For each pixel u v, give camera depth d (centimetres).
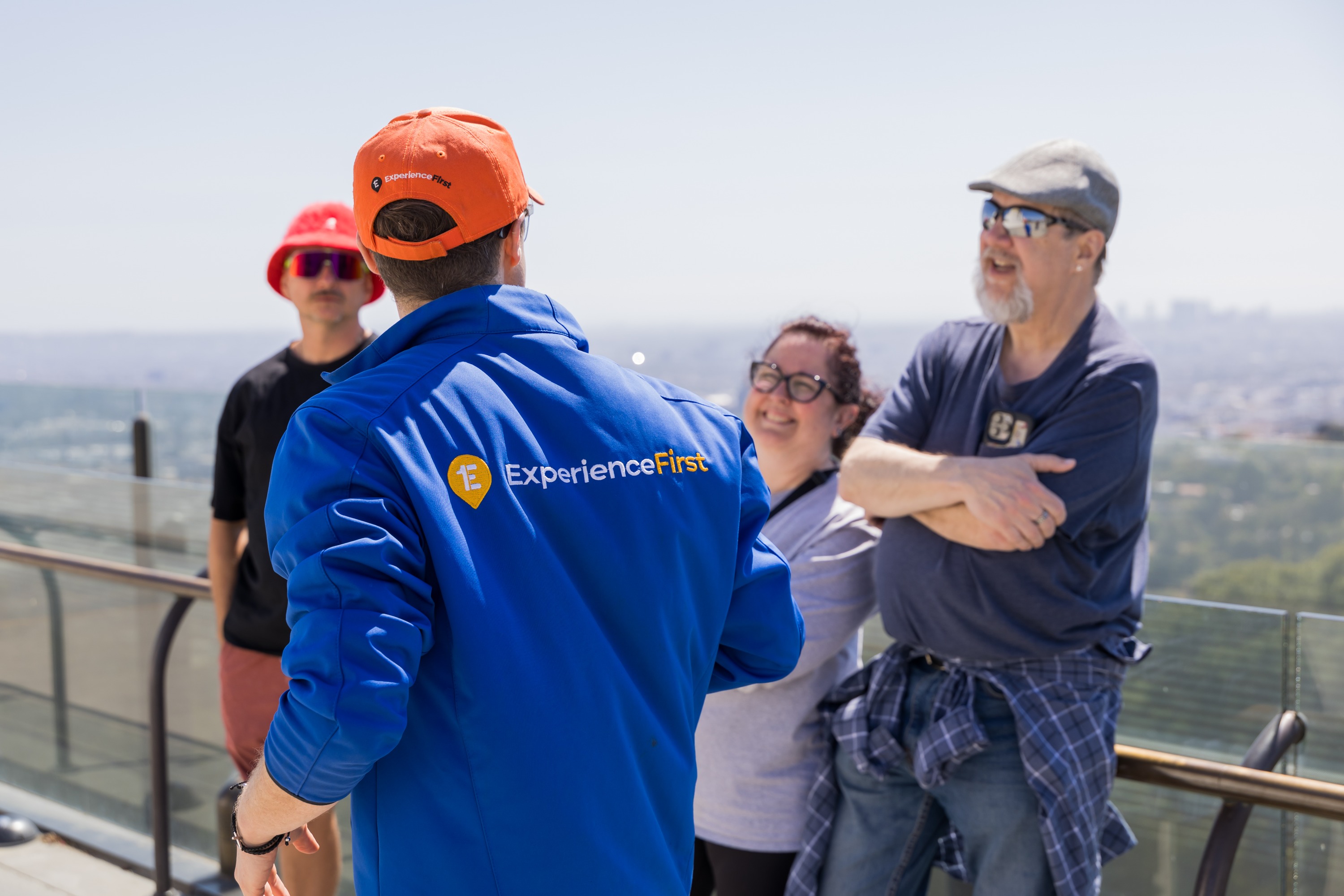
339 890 263
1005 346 192
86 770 329
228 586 248
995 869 172
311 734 91
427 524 98
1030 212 176
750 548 125
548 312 117
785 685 197
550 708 100
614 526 108
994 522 167
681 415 121
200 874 294
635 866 106
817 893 191
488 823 98
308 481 98
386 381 104
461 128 115
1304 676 174
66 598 331
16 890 288
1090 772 166
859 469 189
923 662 187
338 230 237
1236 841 166
